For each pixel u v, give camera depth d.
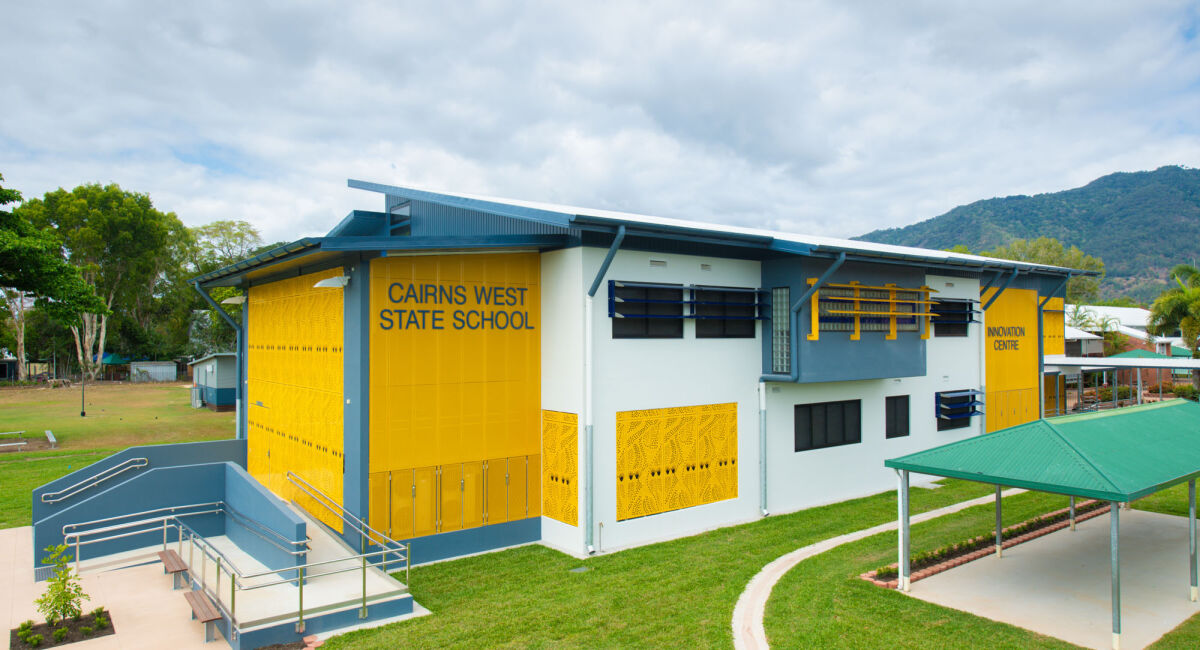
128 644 9.36
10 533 15.25
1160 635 9.41
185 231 73.19
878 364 16.78
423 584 11.71
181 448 17.72
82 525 13.02
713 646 9.08
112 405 45.12
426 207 16.72
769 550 13.37
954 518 15.79
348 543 12.80
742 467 15.87
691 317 14.85
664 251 14.52
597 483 13.53
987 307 21.19
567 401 13.79
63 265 30.64
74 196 61.44
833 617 10.02
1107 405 34.91
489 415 13.81
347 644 9.22
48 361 75.56
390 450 12.64
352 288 12.80
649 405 14.34
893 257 16.12
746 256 15.91
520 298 14.26
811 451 17.20
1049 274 23.19
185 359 74.12
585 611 10.34
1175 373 47.25
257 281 18.30
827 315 15.64
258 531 12.71
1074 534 14.79
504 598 10.95
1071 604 10.58
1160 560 12.89
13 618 10.36
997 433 11.16
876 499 17.84
